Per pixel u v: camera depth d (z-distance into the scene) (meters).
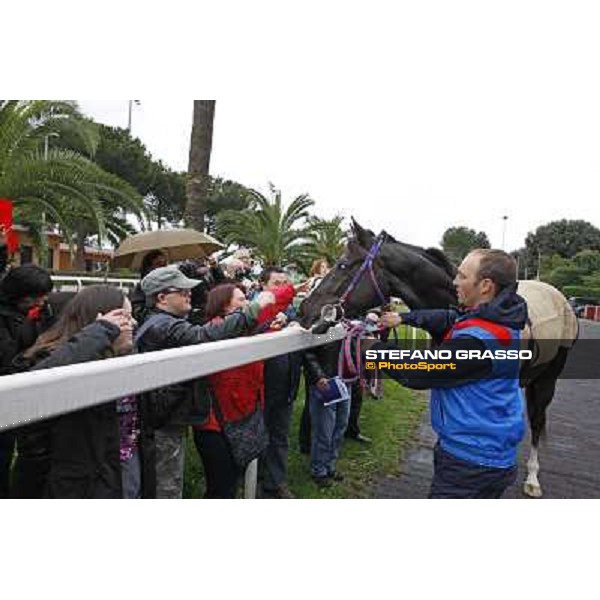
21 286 2.43
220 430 2.22
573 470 4.04
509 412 1.75
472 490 1.72
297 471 3.64
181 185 24.78
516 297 1.77
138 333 2.05
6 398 0.87
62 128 6.97
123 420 1.73
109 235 10.03
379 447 4.25
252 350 1.58
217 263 4.46
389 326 2.24
